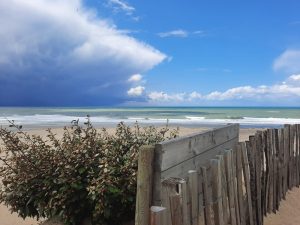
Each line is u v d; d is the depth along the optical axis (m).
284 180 6.55
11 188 4.65
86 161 4.43
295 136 7.31
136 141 5.00
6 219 6.10
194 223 3.31
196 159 4.09
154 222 2.66
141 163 3.00
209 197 3.73
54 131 21.12
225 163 4.07
